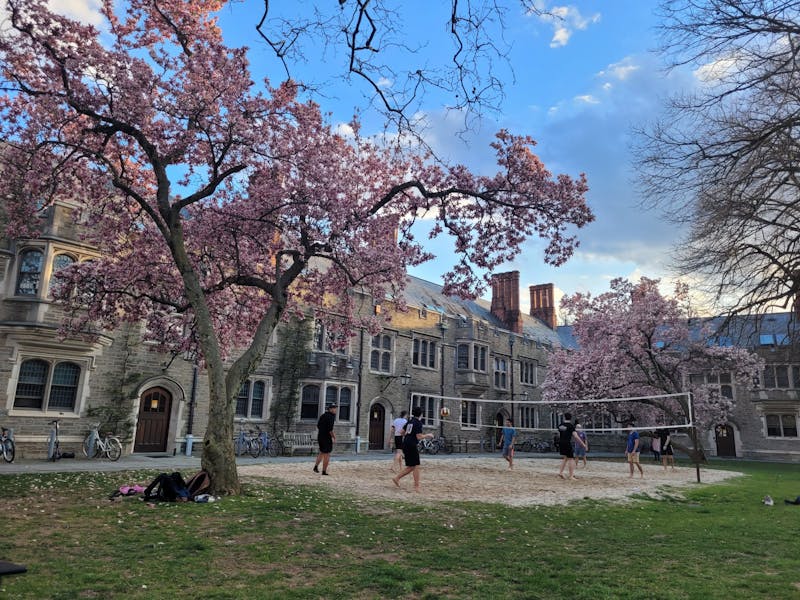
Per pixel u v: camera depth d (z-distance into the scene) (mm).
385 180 15172
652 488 14320
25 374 16906
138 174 14648
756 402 38656
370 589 4793
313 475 14156
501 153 13617
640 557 6305
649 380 29359
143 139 11328
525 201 13641
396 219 15328
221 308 15828
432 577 5203
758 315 10992
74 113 12234
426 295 35531
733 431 39312
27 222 13727
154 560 5445
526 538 7207
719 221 9312
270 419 23438
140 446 19562
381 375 28594
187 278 11141
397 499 10367
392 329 29781
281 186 13789
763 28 7387
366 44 5629
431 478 14867
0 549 5680
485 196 13586
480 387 33812
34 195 12867
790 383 37906
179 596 4402
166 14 12992
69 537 6320
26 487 10141
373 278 15164
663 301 28641
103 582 4688
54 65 11359
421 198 14914
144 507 8398
